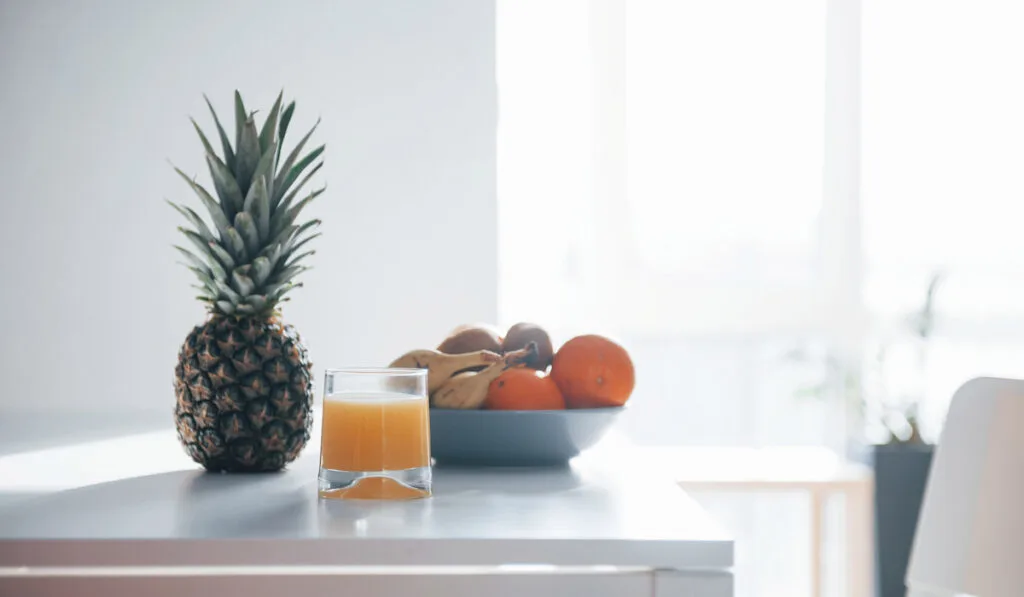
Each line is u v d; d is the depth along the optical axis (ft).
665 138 9.74
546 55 9.41
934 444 9.60
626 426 9.82
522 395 3.66
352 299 8.16
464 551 2.44
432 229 8.23
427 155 8.23
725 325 9.87
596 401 3.74
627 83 9.66
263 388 3.37
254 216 3.36
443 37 8.24
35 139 7.86
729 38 9.81
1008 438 3.63
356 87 8.17
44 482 3.29
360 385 3.03
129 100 7.94
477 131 8.27
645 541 2.46
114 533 2.46
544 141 9.39
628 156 9.69
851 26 9.95
